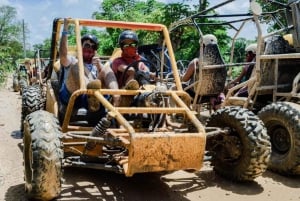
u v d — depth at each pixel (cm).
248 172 442
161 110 418
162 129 450
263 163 435
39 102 696
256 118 443
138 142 363
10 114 953
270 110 509
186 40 1264
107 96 480
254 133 430
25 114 691
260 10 577
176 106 445
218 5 641
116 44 1816
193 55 1251
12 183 450
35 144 367
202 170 513
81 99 476
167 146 371
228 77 814
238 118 440
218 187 455
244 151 439
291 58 602
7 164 521
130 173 373
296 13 606
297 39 609
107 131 421
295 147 480
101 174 484
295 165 485
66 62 491
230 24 748
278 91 623
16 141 653
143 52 842
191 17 681
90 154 429
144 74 500
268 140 433
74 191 427
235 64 653
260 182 479
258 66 586
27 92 709
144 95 438
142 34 1462
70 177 470
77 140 443
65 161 420
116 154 429
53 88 538
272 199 427
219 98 729
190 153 379
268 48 599
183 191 440
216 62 682
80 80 441
